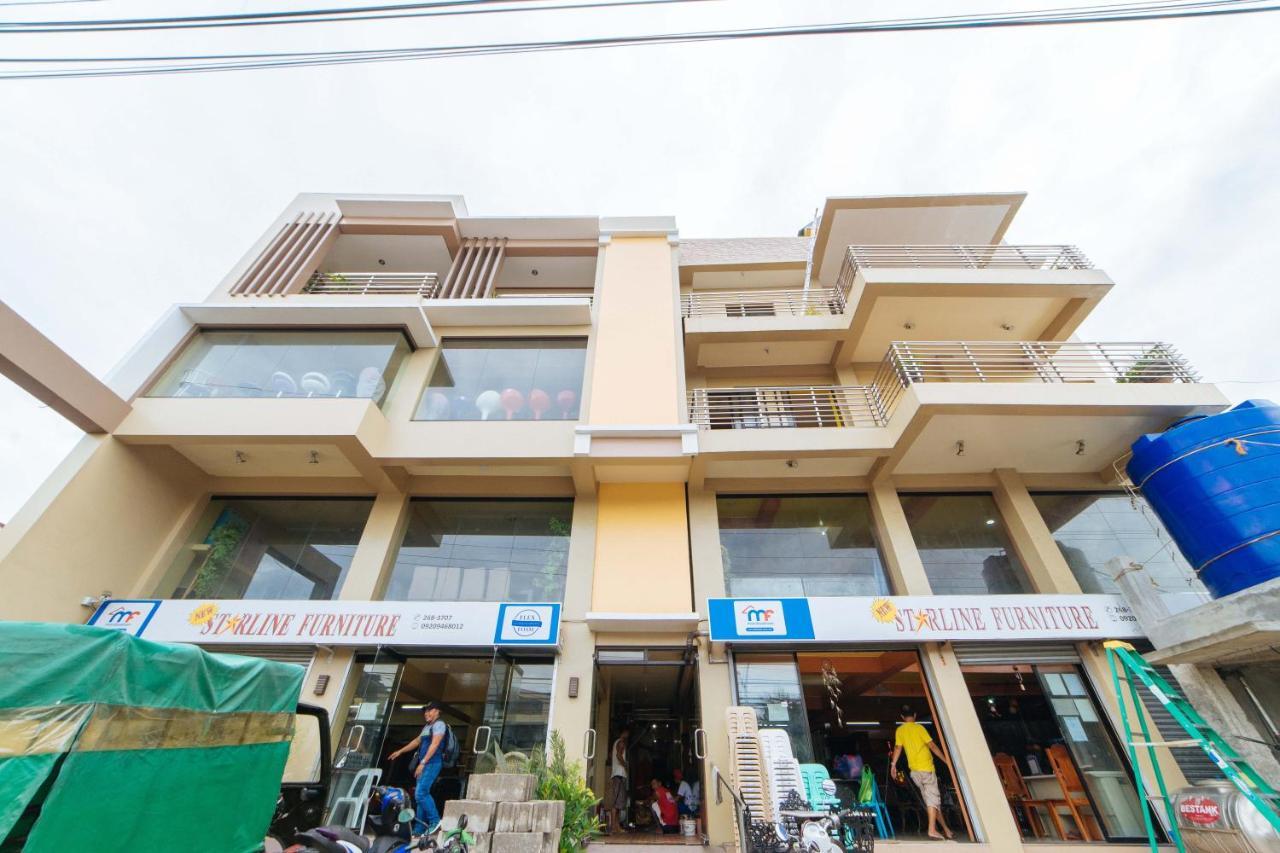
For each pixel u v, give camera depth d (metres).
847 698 9.99
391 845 4.67
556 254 12.11
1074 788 6.71
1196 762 6.39
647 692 9.75
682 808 7.68
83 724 2.33
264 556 8.80
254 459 8.91
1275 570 5.82
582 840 5.91
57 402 7.45
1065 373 8.66
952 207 11.47
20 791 2.04
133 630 7.34
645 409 9.12
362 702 7.35
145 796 2.58
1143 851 6.03
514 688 7.30
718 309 12.47
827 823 5.10
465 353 10.09
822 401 10.33
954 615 7.29
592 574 8.20
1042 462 8.95
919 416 7.86
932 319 10.25
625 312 10.45
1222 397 7.58
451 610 7.46
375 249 12.33
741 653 7.54
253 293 10.40
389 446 8.62
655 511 8.88
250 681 3.42
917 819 7.70
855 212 11.63
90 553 7.51
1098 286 9.41
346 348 9.47
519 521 9.12
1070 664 7.37
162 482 8.61
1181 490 6.71
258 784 3.34
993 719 7.71
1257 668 6.12
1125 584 7.23
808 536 8.98
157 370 8.76
